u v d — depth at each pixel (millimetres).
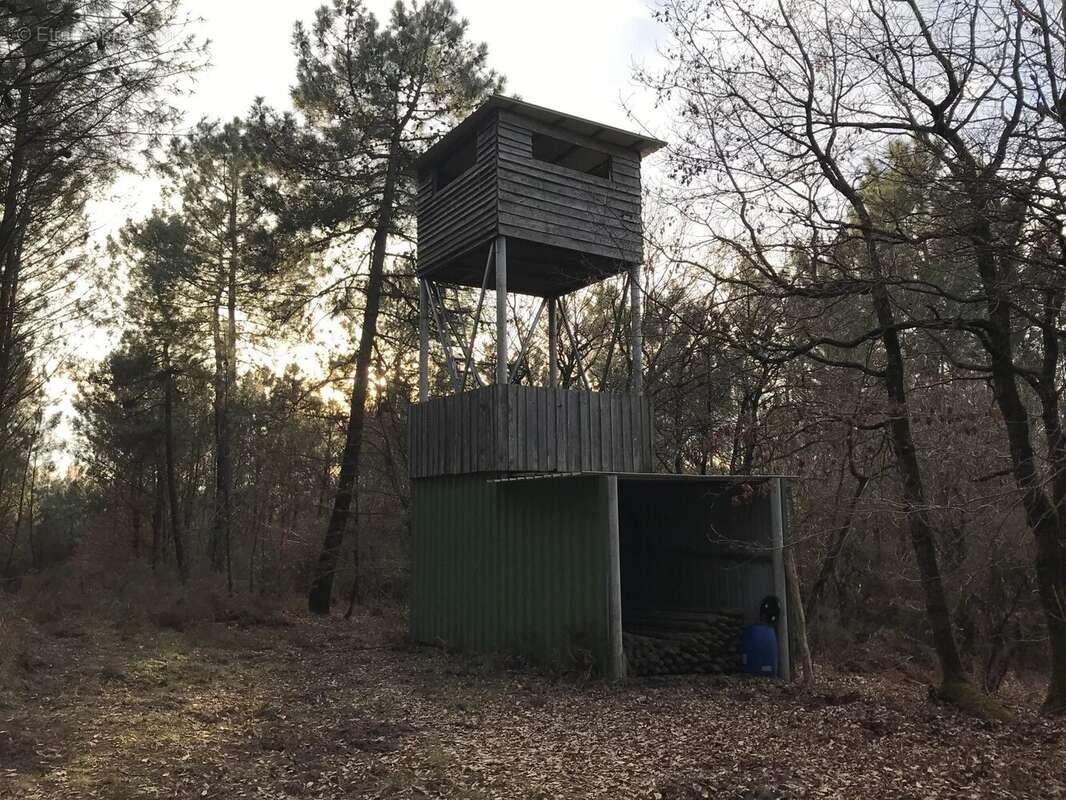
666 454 19922
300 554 26297
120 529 36094
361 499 26141
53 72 9852
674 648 12773
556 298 18562
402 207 21312
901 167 9492
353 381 24781
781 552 13359
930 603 10836
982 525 13164
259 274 23797
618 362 22109
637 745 8336
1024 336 13922
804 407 12625
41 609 17359
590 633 12031
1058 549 10250
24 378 18703
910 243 9031
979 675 16688
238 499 26781
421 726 9211
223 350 29094
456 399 14805
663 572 16266
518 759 7836
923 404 13227
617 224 15070
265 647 15688
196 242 28609
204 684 11672
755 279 11555
